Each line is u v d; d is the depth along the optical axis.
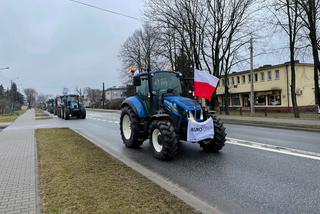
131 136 8.91
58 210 3.85
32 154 8.15
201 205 4.12
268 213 3.92
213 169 6.20
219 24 23.75
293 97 19.91
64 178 5.35
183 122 7.28
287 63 35.62
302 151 7.74
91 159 6.94
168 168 6.42
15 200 4.33
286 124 14.74
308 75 36.19
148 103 8.41
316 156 7.08
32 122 23.08
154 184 4.91
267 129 13.84
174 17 23.72
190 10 23.44
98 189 4.65
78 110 26.16
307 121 15.78
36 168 6.31
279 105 37.47
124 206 3.91
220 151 8.06
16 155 8.04
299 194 4.55
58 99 32.56
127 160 7.28
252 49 24.41
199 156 7.50
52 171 5.91
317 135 11.17
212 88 7.63
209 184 5.22
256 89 41.38
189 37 24.48
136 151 8.65
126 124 9.60
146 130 8.48
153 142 7.64
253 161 6.77
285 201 4.30
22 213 3.84
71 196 4.36
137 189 4.63
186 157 7.43
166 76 8.59
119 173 5.62
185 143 9.48
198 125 7.02
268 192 4.70
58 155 7.59
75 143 9.59
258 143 9.24
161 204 3.97
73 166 6.26
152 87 8.25
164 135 7.04
